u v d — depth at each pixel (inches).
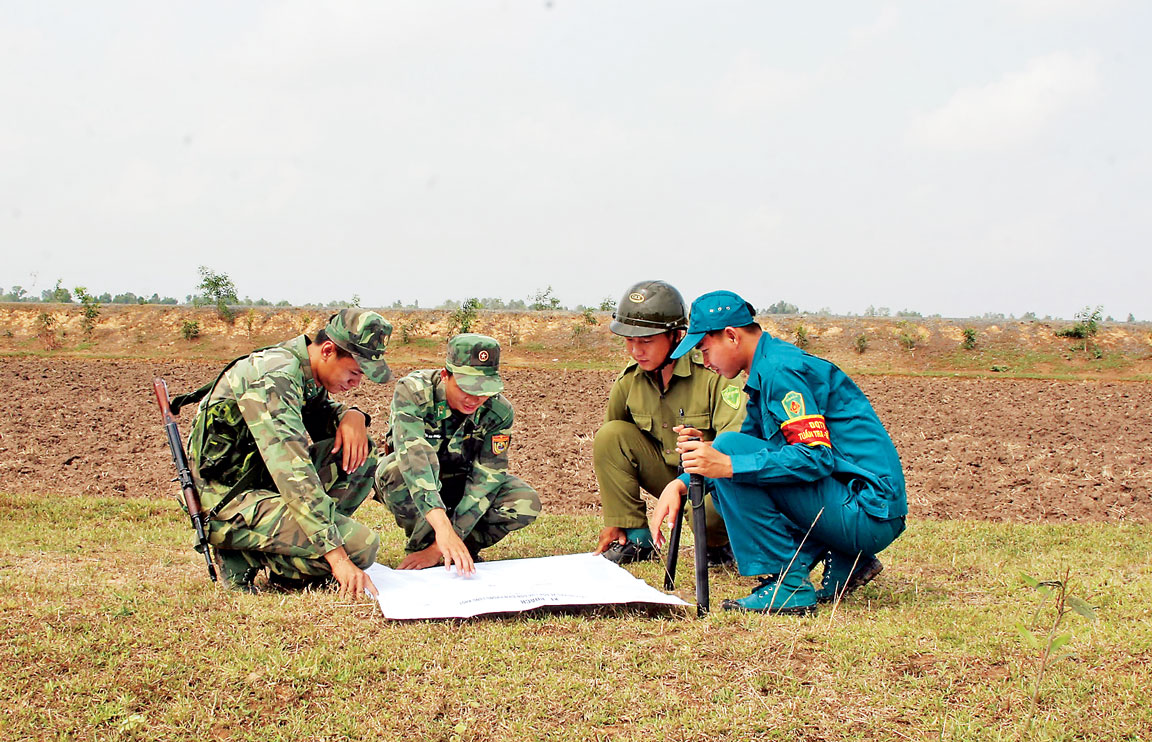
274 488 176.9
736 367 164.4
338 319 176.4
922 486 383.2
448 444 192.7
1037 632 142.7
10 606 146.9
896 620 150.9
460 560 171.6
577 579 169.0
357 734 109.9
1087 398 876.6
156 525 253.8
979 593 177.3
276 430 161.3
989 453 494.9
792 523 163.5
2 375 897.5
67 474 375.2
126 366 1068.5
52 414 596.7
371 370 173.9
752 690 120.9
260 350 172.9
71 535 233.6
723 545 199.9
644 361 194.4
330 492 191.3
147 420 572.4
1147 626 142.6
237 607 148.9
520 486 207.8
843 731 110.3
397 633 138.9
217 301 1705.2
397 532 241.1
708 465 152.2
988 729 108.3
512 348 1579.7
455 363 184.2
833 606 159.8
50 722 110.3
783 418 154.6
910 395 901.2
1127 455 489.7
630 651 133.2
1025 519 314.2
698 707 116.3
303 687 120.5
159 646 130.9
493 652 132.7
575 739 108.5
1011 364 1477.6
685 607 154.3
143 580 181.9
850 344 1600.6
